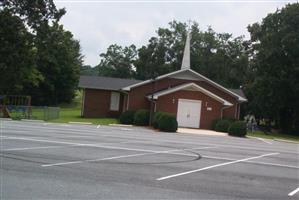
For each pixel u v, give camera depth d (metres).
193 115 38.88
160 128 32.22
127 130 29.92
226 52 71.25
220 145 22.34
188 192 9.25
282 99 46.81
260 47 48.88
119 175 10.59
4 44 17.03
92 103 45.09
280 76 46.12
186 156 15.72
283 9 47.62
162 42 74.44
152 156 14.85
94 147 16.34
